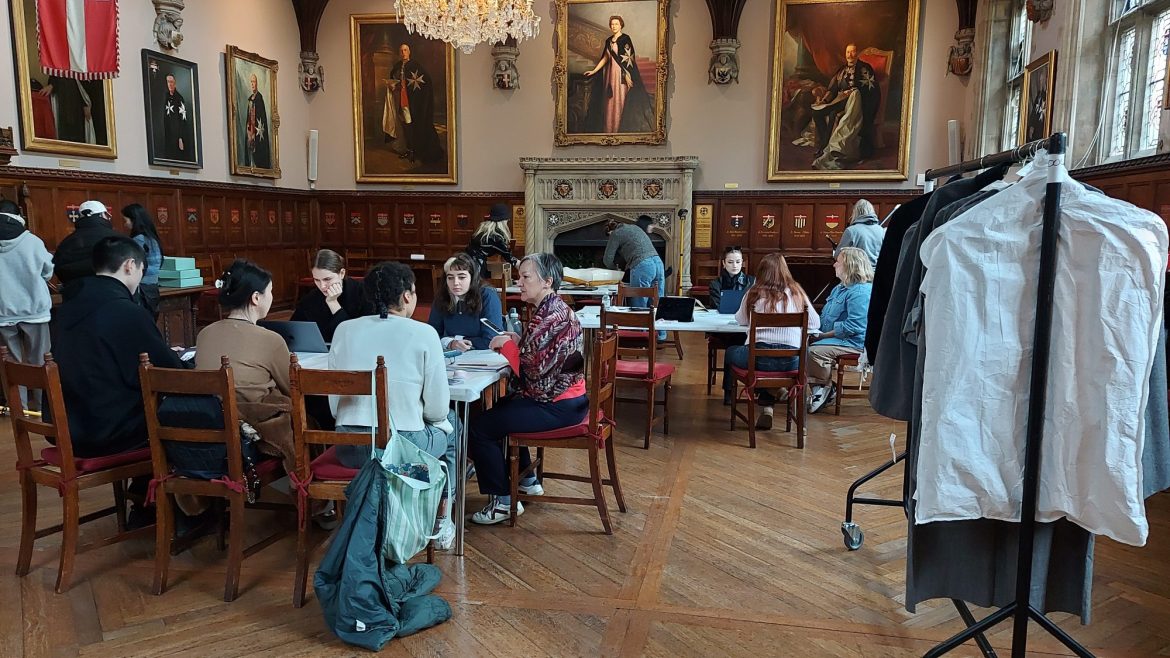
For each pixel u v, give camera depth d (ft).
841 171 36.70
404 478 8.59
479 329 14.46
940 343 6.63
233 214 34.24
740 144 37.63
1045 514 6.74
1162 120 19.52
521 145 39.09
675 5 37.19
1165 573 10.39
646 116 37.81
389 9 38.65
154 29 28.84
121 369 9.79
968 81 35.04
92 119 25.93
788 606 9.45
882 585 10.05
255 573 10.30
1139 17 21.99
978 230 6.57
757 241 38.19
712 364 21.42
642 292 21.63
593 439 11.35
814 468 14.96
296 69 39.19
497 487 11.62
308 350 12.41
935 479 6.70
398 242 40.91
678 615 9.20
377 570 8.62
